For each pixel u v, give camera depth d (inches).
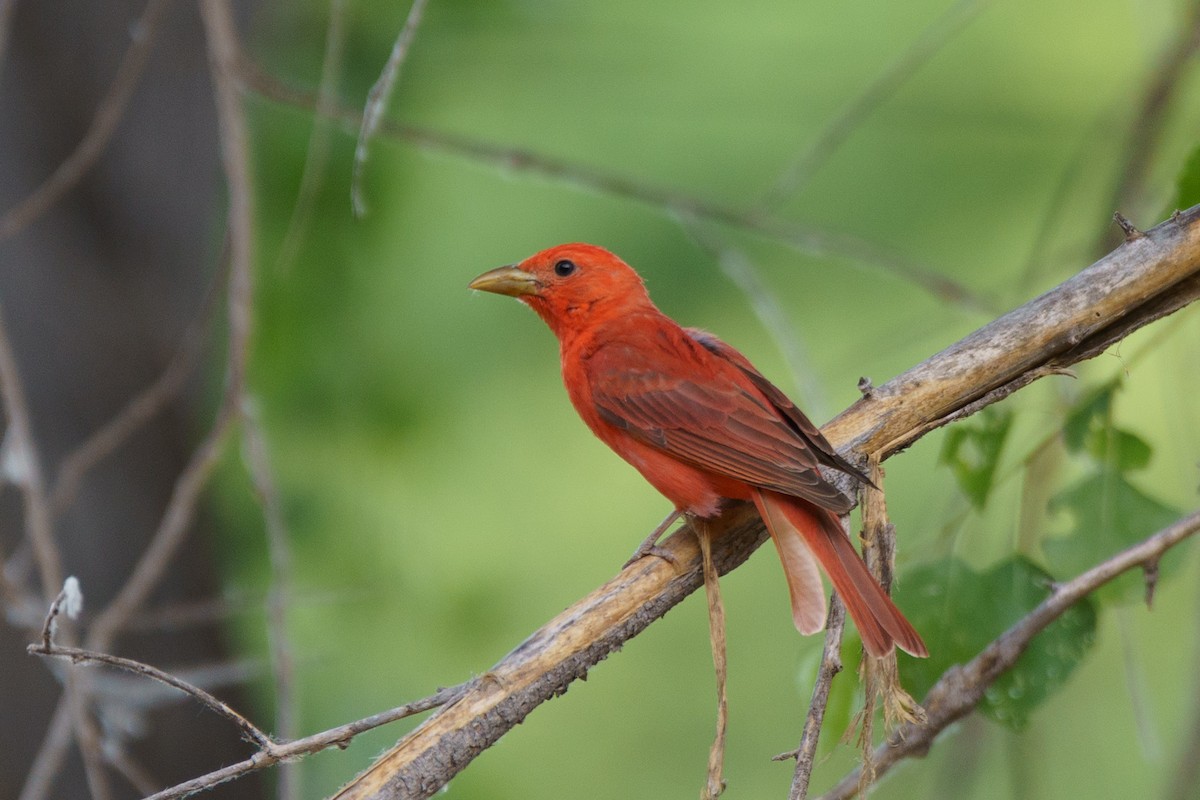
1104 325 263.0
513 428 604.1
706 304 610.9
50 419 458.3
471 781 539.2
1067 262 360.5
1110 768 435.2
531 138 618.8
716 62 637.9
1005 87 661.3
